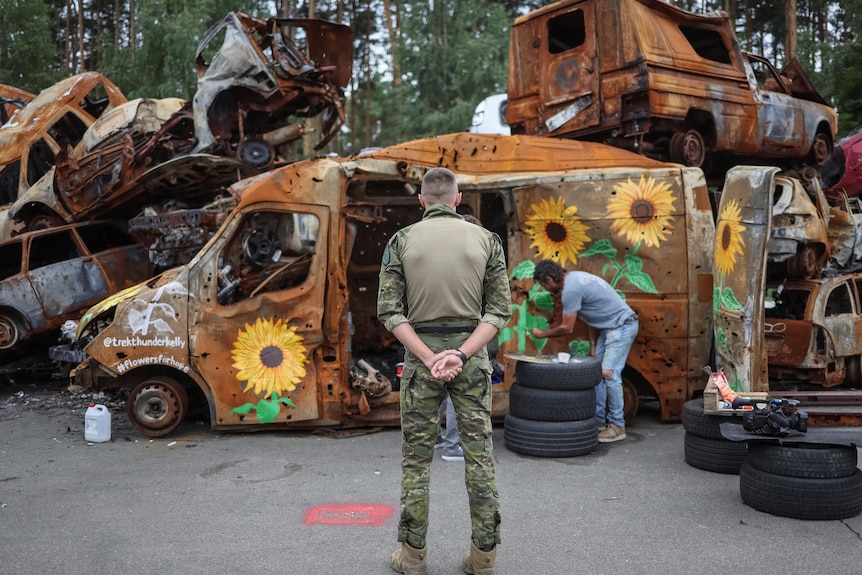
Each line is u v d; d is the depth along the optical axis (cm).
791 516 395
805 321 663
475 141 632
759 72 853
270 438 579
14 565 339
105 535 377
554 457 523
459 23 2161
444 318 309
